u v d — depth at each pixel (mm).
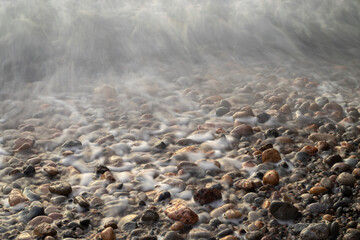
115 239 1244
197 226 1278
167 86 2088
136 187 1411
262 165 1478
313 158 1508
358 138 1581
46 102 1925
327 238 1222
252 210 1319
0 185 1424
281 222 1275
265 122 1738
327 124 1675
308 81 2105
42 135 1686
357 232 1212
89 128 1723
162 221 1290
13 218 1303
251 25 2867
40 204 1339
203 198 1343
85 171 1492
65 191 1380
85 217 1310
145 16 2746
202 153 1553
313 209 1302
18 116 1821
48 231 1240
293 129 1688
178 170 1474
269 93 1992
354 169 1420
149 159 1540
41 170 1489
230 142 1616
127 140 1642
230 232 1251
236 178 1436
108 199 1363
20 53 2291
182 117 1800
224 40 2736
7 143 1642
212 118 1788
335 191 1362
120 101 1940
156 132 1697
